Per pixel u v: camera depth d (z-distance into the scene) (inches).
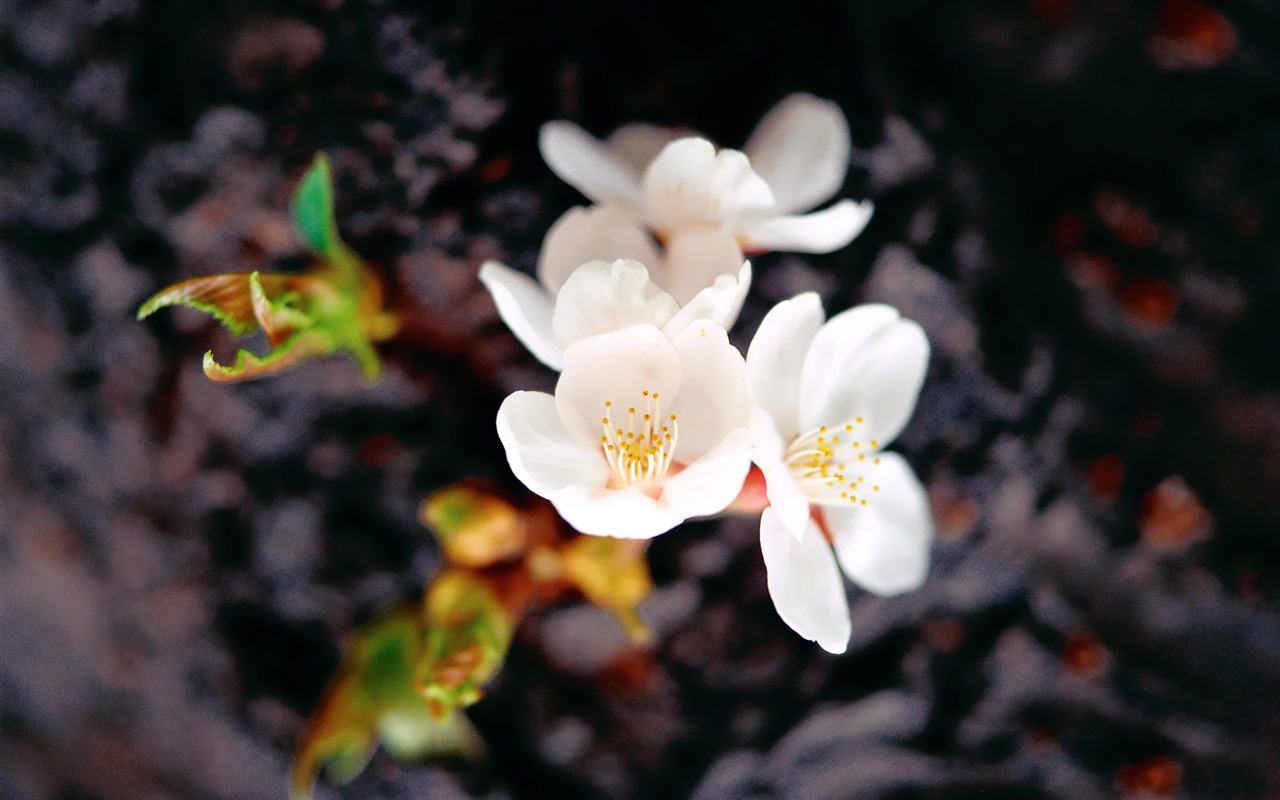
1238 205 10.4
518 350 9.4
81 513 9.9
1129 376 10.2
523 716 9.7
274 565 9.6
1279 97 10.5
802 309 7.5
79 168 9.3
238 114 9.0
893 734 9.9
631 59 9.3
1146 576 10.1
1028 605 10.0
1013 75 10.3
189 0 9.1
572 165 8.0
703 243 7.6
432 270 9.2
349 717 8.4
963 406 9.7
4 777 10.5
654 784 9.8
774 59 9.3
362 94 9.0
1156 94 10.4
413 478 9.5
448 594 8.2
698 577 9.6
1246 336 10.3
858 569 8.2
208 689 10.0
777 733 9.8
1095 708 10.1
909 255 9.5
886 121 9.5
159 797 10.3
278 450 9.5
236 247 9.3
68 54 9.2
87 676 10.2
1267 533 10.2
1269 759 10.2
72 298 9.5
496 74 9.1
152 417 9.6
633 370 7.3
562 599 9.6
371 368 8.6
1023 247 10.2
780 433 7.7
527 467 7.2
